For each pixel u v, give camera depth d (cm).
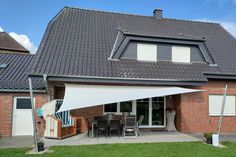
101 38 2664
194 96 2422
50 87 2206
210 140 1812
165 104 2550
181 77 2264
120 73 2183
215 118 2472
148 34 2481
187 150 1595
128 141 1877
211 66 2562
